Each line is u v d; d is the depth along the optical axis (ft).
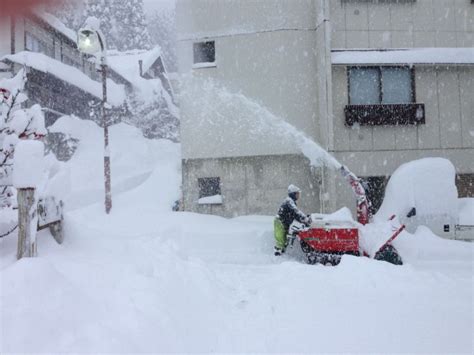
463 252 28.60
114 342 9.32
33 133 14.83
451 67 45.73
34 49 65.67
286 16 44.86
